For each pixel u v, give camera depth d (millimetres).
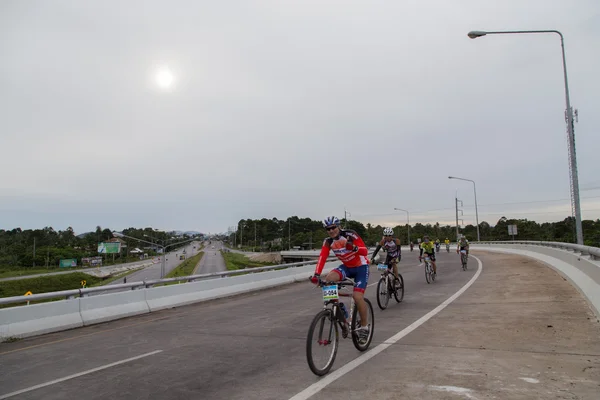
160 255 183500
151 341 7449
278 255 97125
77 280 82062
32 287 71438
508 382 4273
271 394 4293
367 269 5727
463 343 5938
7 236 142375
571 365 4754
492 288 11898
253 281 16484
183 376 5121
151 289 11938
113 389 4773
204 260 126500
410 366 4957
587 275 9844
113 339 7891
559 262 15367
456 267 21016
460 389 4125
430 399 3904
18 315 8719
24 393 4797
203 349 6512
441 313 8430
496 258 26656
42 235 143875
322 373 4781
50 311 9320
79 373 5539
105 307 10562
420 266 24156
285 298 13133
